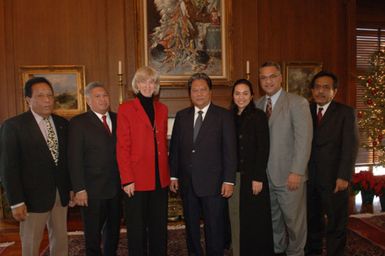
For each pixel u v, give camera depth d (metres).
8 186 1.92
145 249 2.28
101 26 3.99
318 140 2.48
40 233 2.06
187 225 2.27
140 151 2.12
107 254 2.31
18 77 3.90
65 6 3.93
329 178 2.43
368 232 3.24
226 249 2.67
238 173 2.27
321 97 2.48
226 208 2.39
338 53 4.48
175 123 2.33
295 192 2.30
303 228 2.38
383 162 4.32
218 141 2.20
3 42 3.85
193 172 2.18
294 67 4.31
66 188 2.16
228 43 4.17
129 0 4.03
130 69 4.07
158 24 4.05
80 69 3.93
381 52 4.18
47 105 1.99
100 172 2.16
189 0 4.09
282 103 2.34
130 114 2.13
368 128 4.17
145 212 2.21
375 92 4.07
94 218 2.18
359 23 4.83
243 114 2.29
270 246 2.27
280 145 2.31
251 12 4.26
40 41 3.91
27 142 1.97
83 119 2.19
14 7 3.86
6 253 2.87
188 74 4.14
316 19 4.41
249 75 4.24
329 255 2.46
